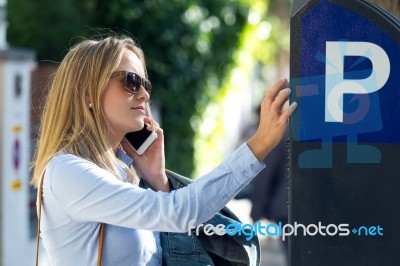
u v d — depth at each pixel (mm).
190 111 13891
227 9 14305
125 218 3789
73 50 4133
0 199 8562
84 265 3932
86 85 4035
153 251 4086
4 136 8547
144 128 4430
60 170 3885
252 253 4230
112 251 3926
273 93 3779
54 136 4047
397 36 3689
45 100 4609
